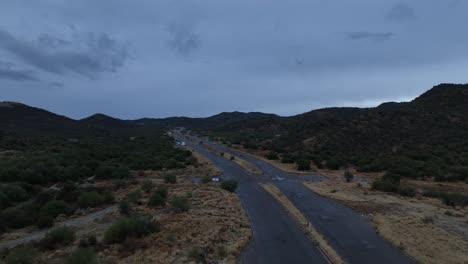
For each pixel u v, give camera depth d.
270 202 34.09
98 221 27.97
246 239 22.14
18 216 28.22
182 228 23.33
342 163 66.12
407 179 50.84
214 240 21.25
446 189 42.72
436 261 18.50
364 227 25.39
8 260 18.25
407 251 20.03
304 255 19.84
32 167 47.28
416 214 28.75
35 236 24.83
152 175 53.50
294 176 54.12
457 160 62.91
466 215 28.80
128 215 29.05
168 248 19.52
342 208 31.53
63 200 34.38
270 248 20.95
